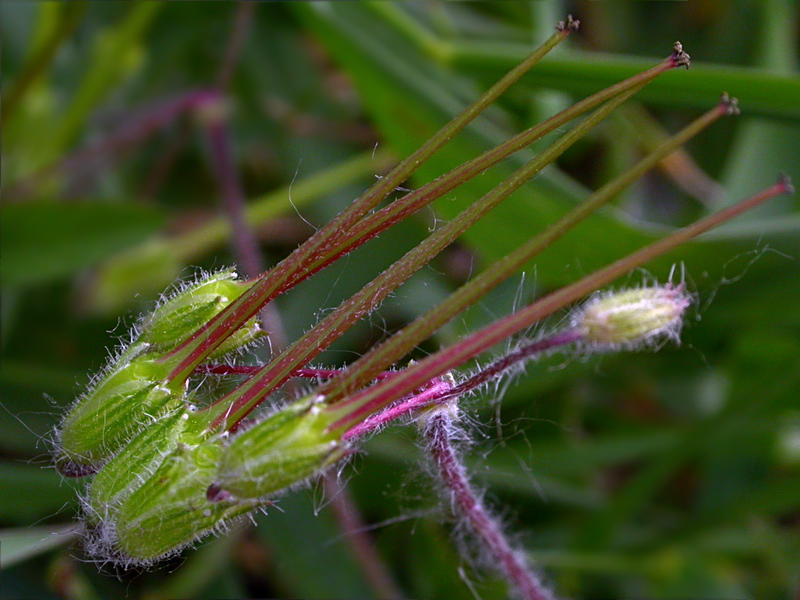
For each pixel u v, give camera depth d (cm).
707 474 15
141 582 12
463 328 14
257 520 12
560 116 9
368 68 15
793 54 17
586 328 9
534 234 14
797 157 15
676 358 15
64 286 14
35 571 12
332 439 8
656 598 14
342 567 12
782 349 15
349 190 16
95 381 10
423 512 13
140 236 13
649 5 18
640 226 13
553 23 16
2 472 12
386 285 9
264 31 17
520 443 14
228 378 11
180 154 16
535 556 14
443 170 14
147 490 9
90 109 15
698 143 17
